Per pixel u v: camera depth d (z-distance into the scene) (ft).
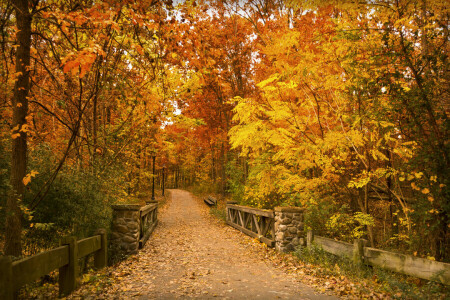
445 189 15.71
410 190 24.09
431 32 16.88
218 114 75.25
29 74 17.94
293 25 34.81
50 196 18.72
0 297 8.15
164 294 13.35
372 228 25.02
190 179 165.68
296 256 21.07
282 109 25.98
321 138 25.02
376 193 27.37
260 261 21.09
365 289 13.65
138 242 23.75
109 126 34.01
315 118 26.35
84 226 19.24
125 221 21.74
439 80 17.43
